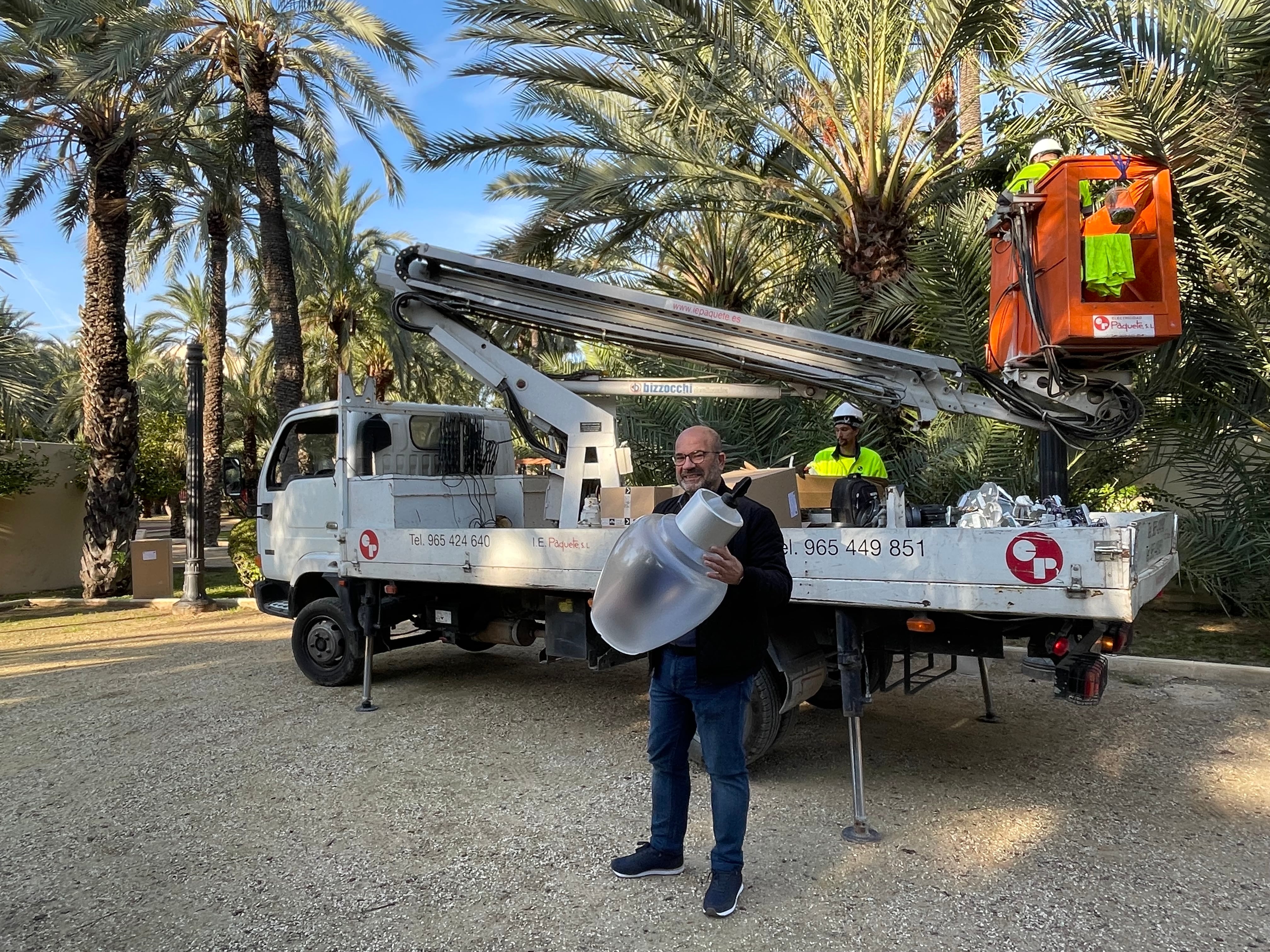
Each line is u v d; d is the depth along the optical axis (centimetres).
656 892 336
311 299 2567
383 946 304
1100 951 290
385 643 675
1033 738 518
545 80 969
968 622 399
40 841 402
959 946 295
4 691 718
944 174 948
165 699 662
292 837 397
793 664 436
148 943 311
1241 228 727
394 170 1565
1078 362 476
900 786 443
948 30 768
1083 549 338
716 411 1018
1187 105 666
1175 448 830
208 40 1362
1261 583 772
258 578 1315
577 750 514
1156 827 387
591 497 563
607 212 1023
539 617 584
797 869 353
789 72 879
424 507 630
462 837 392
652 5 817
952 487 863
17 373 1466
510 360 617
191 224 2322
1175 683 639
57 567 1577
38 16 1234
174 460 2861
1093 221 438
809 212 989
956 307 825
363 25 1323
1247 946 291
